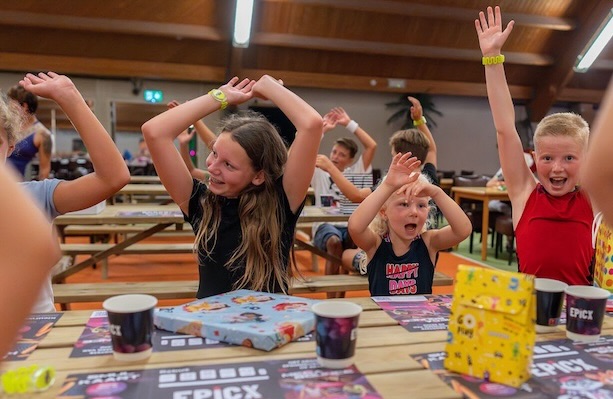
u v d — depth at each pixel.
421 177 1.76
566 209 1.64
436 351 0.94
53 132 11.28
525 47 10.78
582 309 0.98
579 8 9.83
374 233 1.83
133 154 11.48
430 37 9.91
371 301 1.28
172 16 8.62
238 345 0.94
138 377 0.80
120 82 10.34
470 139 13.77
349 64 10.79
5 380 0.75
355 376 0.82
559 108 13.39
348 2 8.68
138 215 3.29
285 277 1.54
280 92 1.57
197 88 10.76
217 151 1.49
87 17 8.34
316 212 3.66
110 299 0.90
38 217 0.49
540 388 0.79
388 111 12.82
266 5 8.84
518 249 1.75
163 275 4.53
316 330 0.86
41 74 1.38
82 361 0.87
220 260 1.50
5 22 8.10
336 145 4.50
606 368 0.87
